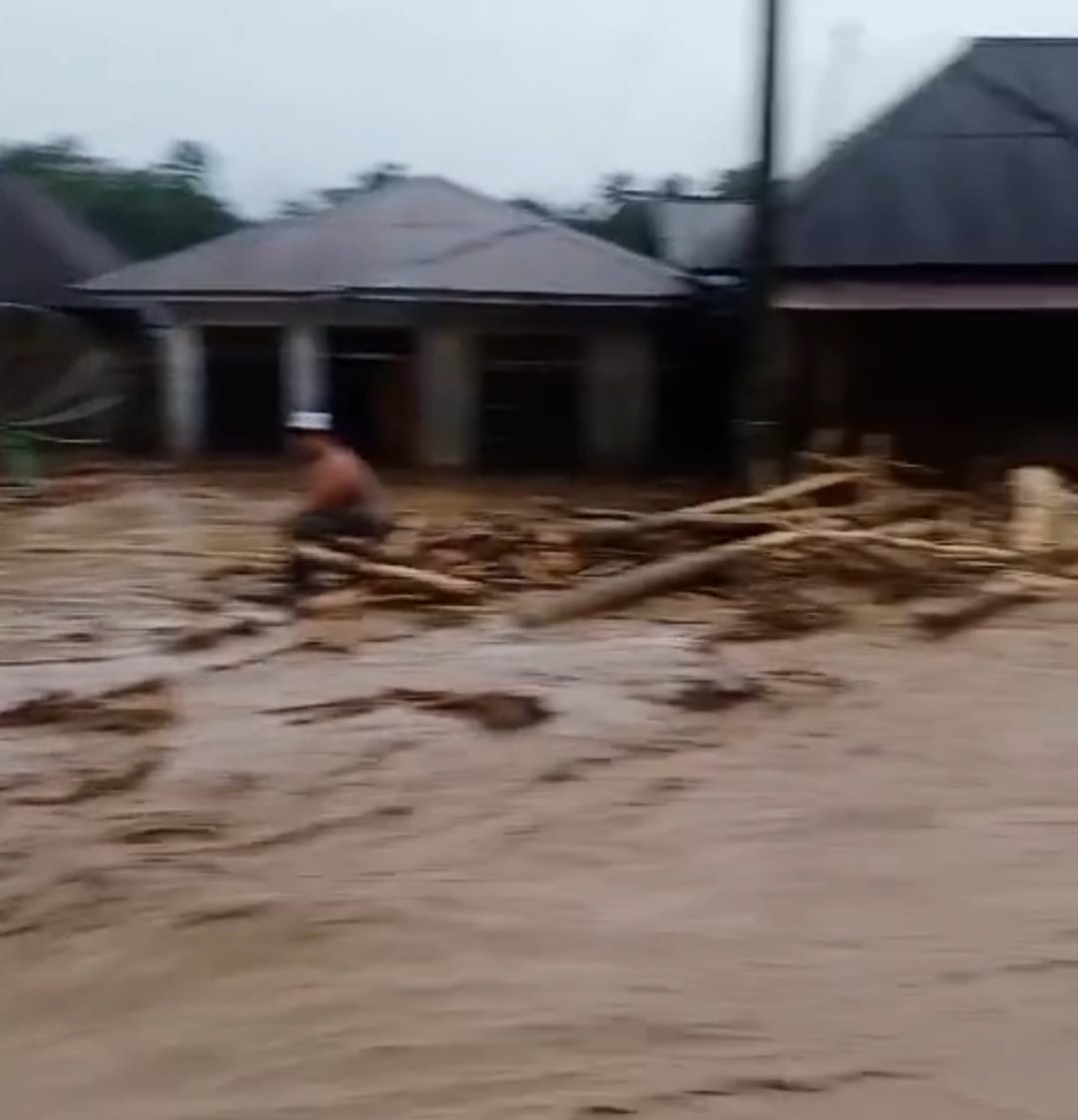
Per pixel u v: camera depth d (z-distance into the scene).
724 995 4.77
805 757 7.34
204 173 42.59
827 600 11.33
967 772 7.06
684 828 6.33
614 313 23.22
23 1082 4.35
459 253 23.38
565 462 23.72
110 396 25.14
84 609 11.77
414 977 4.93
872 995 4.75
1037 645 9.82
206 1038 4.57
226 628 10.77
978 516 14.77
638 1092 4.20
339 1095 4.23
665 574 11.50
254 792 6.95
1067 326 20.11
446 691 8.70
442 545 13.00
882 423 20.58
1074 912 5.38
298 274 23.45
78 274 27.17
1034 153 21.64
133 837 6.34
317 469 12.28
